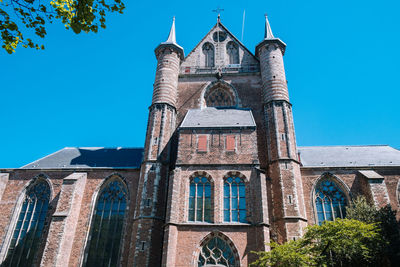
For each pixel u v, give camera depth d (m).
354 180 37.31
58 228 34.44
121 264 34.06
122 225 37.06
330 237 24.12
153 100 42.97
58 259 33.06
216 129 34.97
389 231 29.78
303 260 24.33
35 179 40.94
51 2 10.91
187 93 45.41
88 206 38.06
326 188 37.69
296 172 36.06
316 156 42.34
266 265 25.25
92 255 35.53
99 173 40.12
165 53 46.91
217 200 30.83
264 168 37.38
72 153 45.75
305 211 34.38
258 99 44.03
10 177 41.50
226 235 28.94
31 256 36.66
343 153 42.75
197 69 48.00
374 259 28.86
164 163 37.44
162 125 39.78
